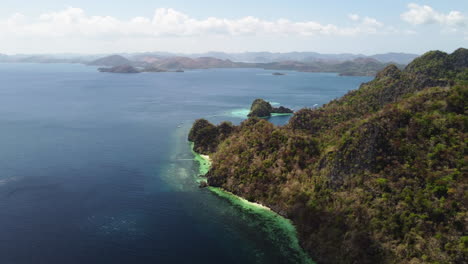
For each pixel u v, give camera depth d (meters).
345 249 81.81
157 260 83.31
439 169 87.62
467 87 108.94
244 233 96.00
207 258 84.44
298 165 120.12
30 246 87.19
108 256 84.44
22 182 128.50
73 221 100.62
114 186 127.50
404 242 76.88
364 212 87.00
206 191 125.06
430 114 102.88
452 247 70.38
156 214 106.44
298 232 95.81
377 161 96.19
